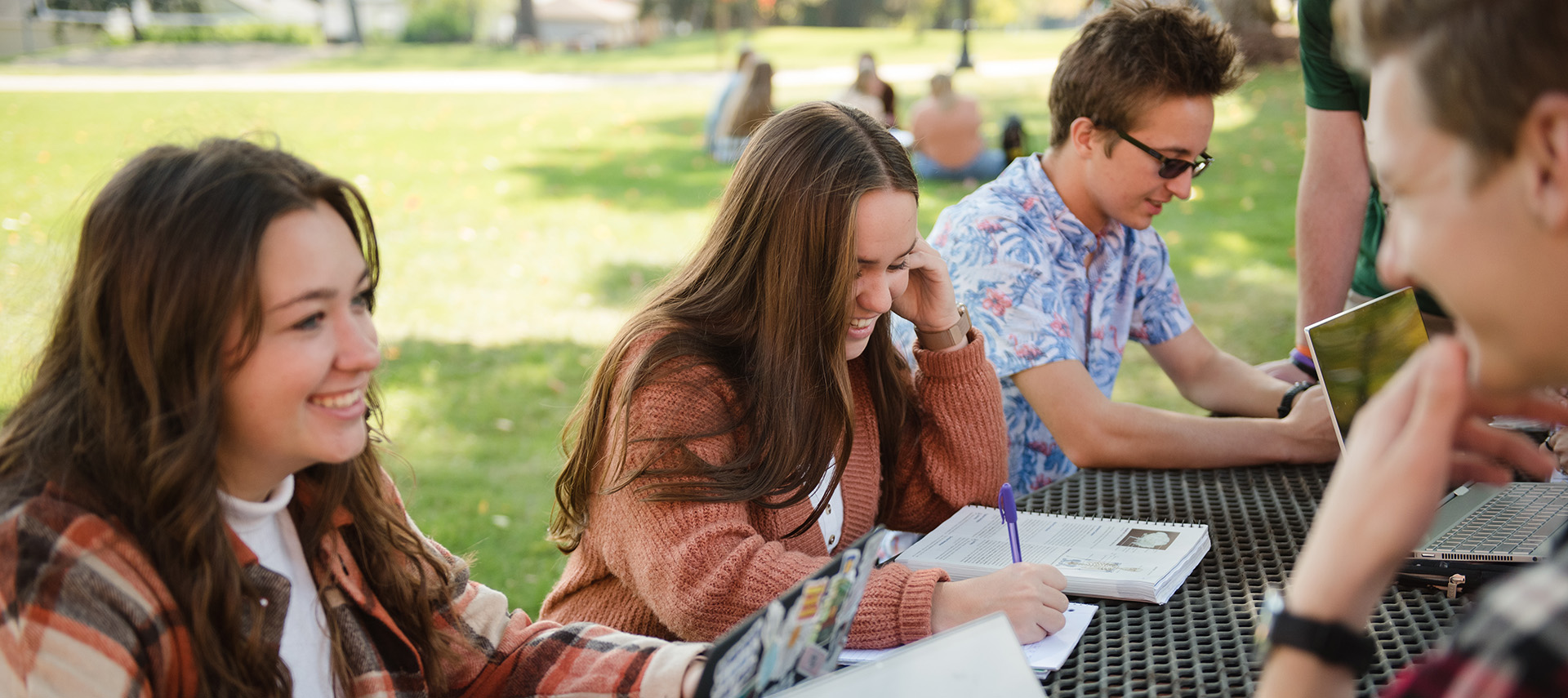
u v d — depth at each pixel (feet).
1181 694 4.07
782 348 5.28
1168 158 7.16
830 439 5.38
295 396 3.40
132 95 66.54
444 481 13.89
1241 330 19.45
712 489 5.01
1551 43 1.92
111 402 3.28
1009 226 7.19
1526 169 1.98
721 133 42.52
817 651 3.67
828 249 5.24
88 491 3.29
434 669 4.30
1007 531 5.76
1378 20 2.21
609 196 34.94
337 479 3.99
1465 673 1.88
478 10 154.40
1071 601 5.01
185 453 3.24
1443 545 4.77
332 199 3.55
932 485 6.37
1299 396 6.73
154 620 3.31
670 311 5.46
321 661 3.95
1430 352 2.31
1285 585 4.97
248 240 3.24
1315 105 8.34
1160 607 4.85
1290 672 2.30
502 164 41.78
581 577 5.60
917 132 35.58
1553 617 1.78
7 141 44.78
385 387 17.42
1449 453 2.25
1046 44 123.65
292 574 3.93
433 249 27.58
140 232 3.23
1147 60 6.98
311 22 145.38
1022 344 7.00
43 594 3.14
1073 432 6.88
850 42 132.46
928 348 6.39
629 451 5.07
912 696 3.19
